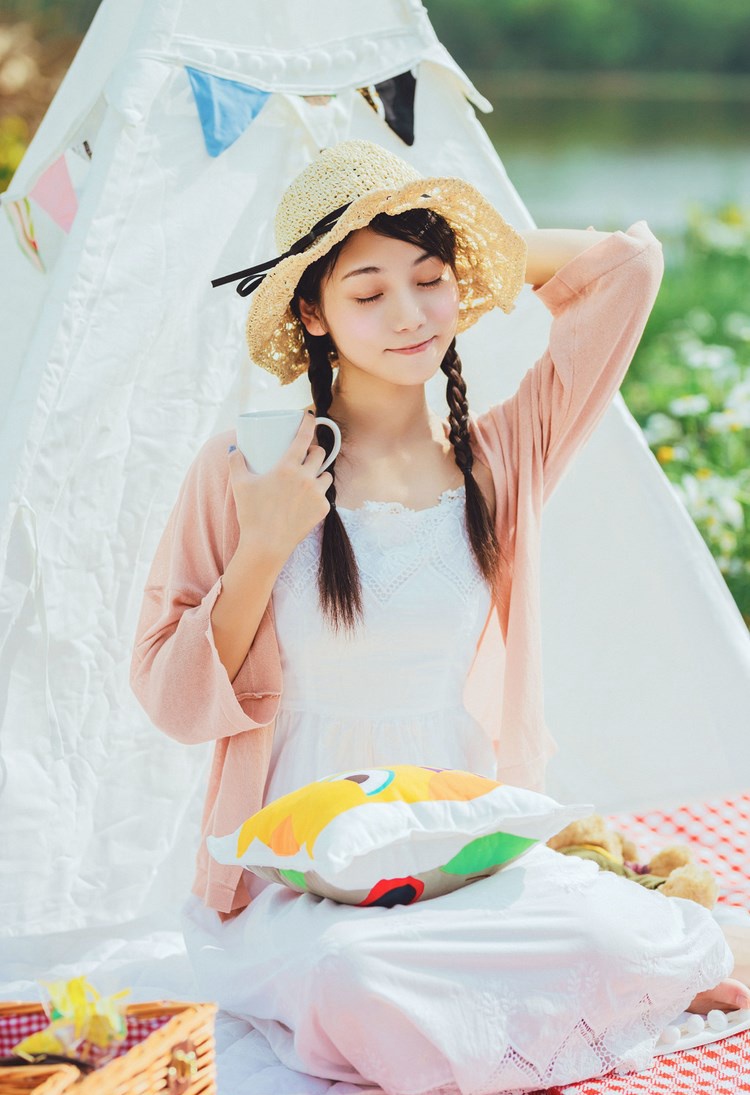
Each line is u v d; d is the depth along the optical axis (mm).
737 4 7750
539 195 7168
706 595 2424
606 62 7777
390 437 1993
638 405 5270
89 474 2109
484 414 2127
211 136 2154
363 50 2318
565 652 2477
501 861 1742
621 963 1673
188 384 2219
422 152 2400
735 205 6664
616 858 2201
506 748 1980
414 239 1833
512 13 7801
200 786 2383
